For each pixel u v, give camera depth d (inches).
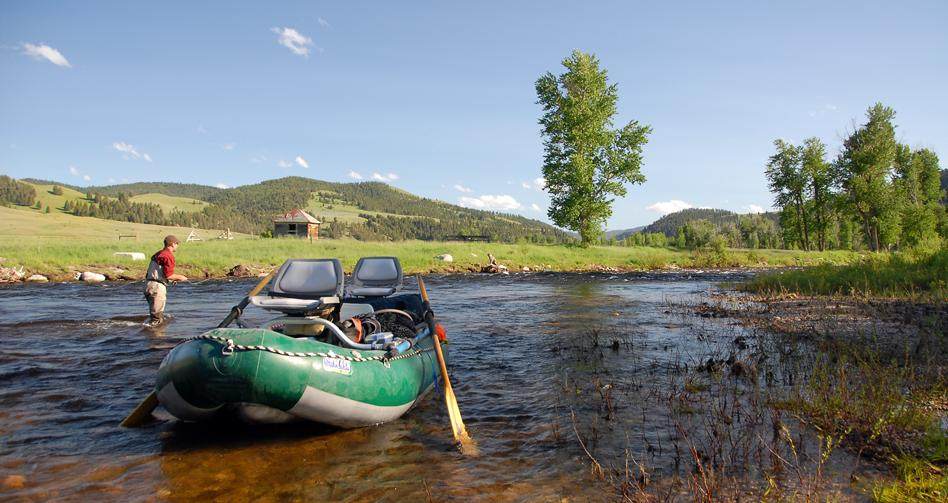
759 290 661.9
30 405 214.7
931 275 590.9
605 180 1809.8
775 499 135.1
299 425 189.8
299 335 201.9
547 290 723.4
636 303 568.7
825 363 268.7
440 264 1088.8
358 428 192.9
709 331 388.2
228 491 144.1
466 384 253.4
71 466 159.3
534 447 176.6
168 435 185.3
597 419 202.8
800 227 2487.7
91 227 3646.7
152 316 398.9
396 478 153.2
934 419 183.3
